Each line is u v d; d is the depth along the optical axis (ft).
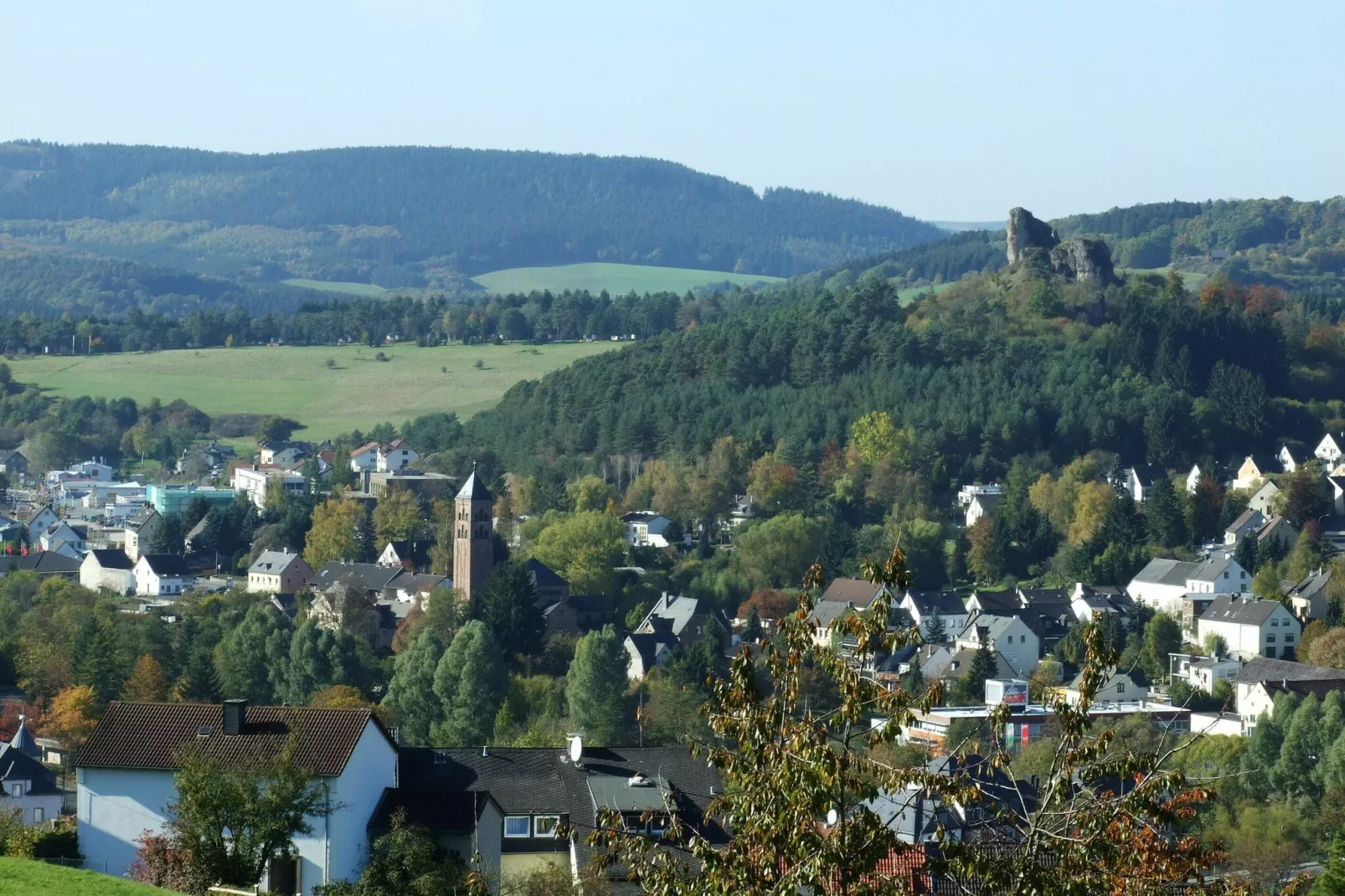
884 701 171.53
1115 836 172.55
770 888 170.30
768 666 176.76
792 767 167.32
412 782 376.89
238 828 297.53
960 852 171.22
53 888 242.37
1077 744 177.78
